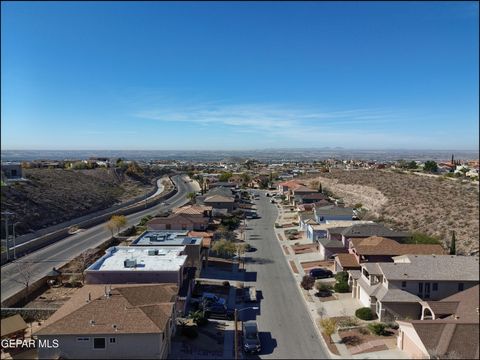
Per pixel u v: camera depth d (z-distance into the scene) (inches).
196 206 3341.5
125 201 4397.1
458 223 2576.3
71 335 1083.9
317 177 5600.4
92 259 2070.6
